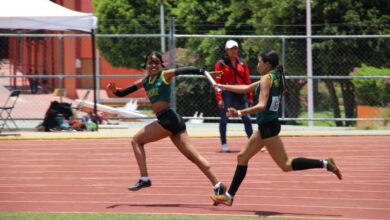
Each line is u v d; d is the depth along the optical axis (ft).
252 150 47.14
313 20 147.43
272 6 152.15
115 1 221.87
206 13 197.57
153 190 55.67
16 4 99.66
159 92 48.75
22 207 48.34
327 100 166.09
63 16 99.50
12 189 56.08
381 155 78.33
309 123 125.80
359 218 45.03
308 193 54.60
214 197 47.70
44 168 67.87
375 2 144.66
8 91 217.15
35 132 99.55
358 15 143.23
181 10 198.18
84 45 265.75
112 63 223.71
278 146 46.80
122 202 50.26
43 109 169.07
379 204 50.11
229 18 181.47
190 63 158.40
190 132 100.01
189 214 45.32
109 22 222.28
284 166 46.98
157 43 220.64
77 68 246.88
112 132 99.35
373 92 131.03
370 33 142.92
